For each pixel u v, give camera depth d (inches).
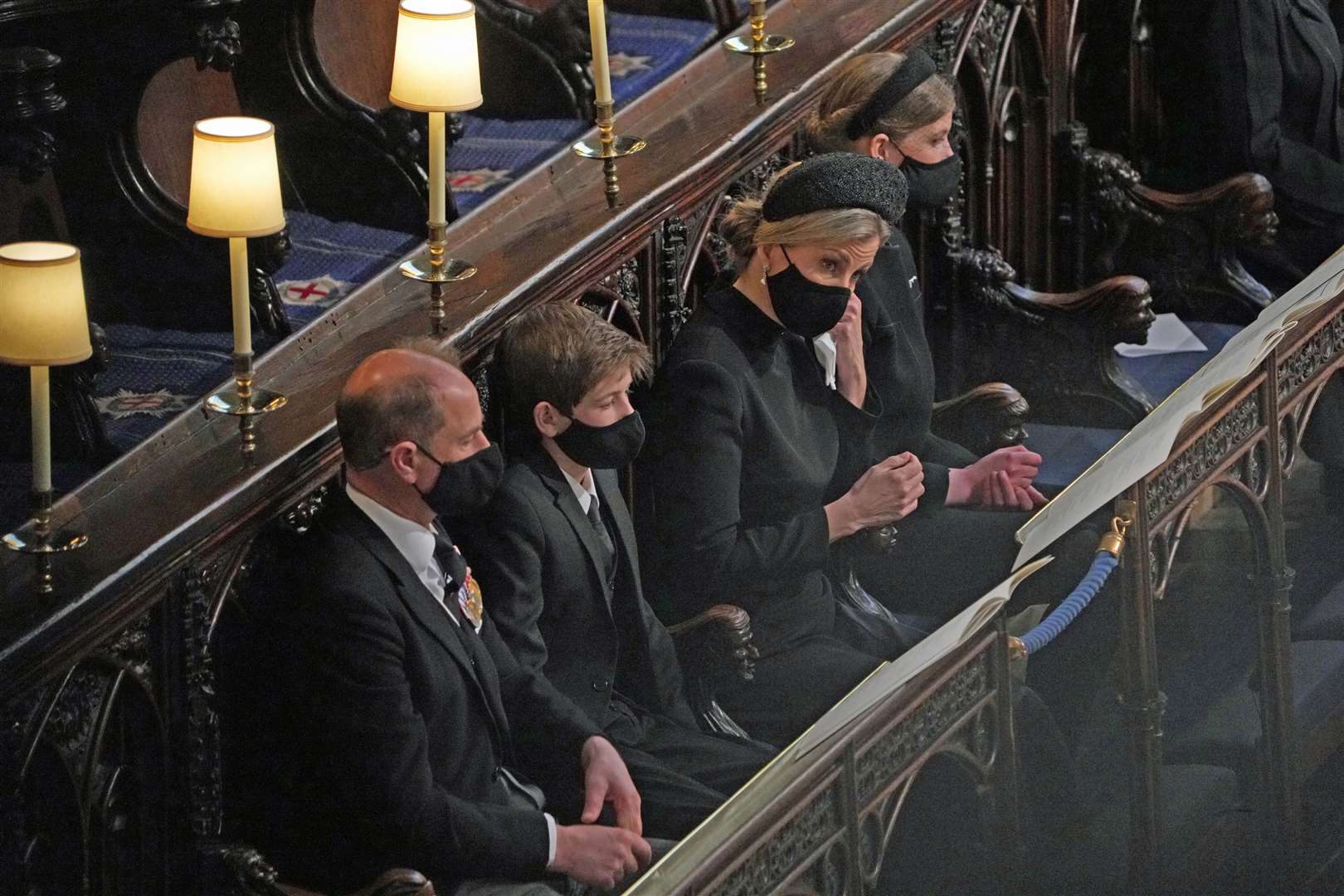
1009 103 590.9
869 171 408.2
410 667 337.1
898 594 472.4
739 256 418.9
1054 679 484.7
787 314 413.1
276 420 365.4
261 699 350.3
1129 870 460.8
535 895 344.8
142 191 407.2
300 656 341.1
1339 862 516.4
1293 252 628.4
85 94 394.6
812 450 425.7
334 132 462.9
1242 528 626.5
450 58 386.9
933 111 457.4
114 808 331.6
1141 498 438.9
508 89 525.3
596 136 487.8
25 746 307.6
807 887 361.4
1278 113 617.6
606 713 384.5
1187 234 607.8
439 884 343.0
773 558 409.7
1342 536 616.4
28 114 329.4
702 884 331.0
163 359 396.5
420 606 339.0
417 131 460.4
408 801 328.5
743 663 398.6
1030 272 618.8
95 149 405.1
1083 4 631.8
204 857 336.2
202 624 333.4
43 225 391.9
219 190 345.7
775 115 484.1
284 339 400.8
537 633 370.3
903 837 437.4
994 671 408.2
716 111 490.0
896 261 468.1
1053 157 612.1
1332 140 625.0
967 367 566.9
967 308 561.6
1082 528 481.1
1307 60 618.2
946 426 511.8
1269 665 499.2
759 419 413.7
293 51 461.1
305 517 354.3
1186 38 617.3
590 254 426.0
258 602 347.3
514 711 361.7
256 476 340.2
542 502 374.3
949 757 411.2
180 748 335.6
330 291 425.4
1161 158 650.8
